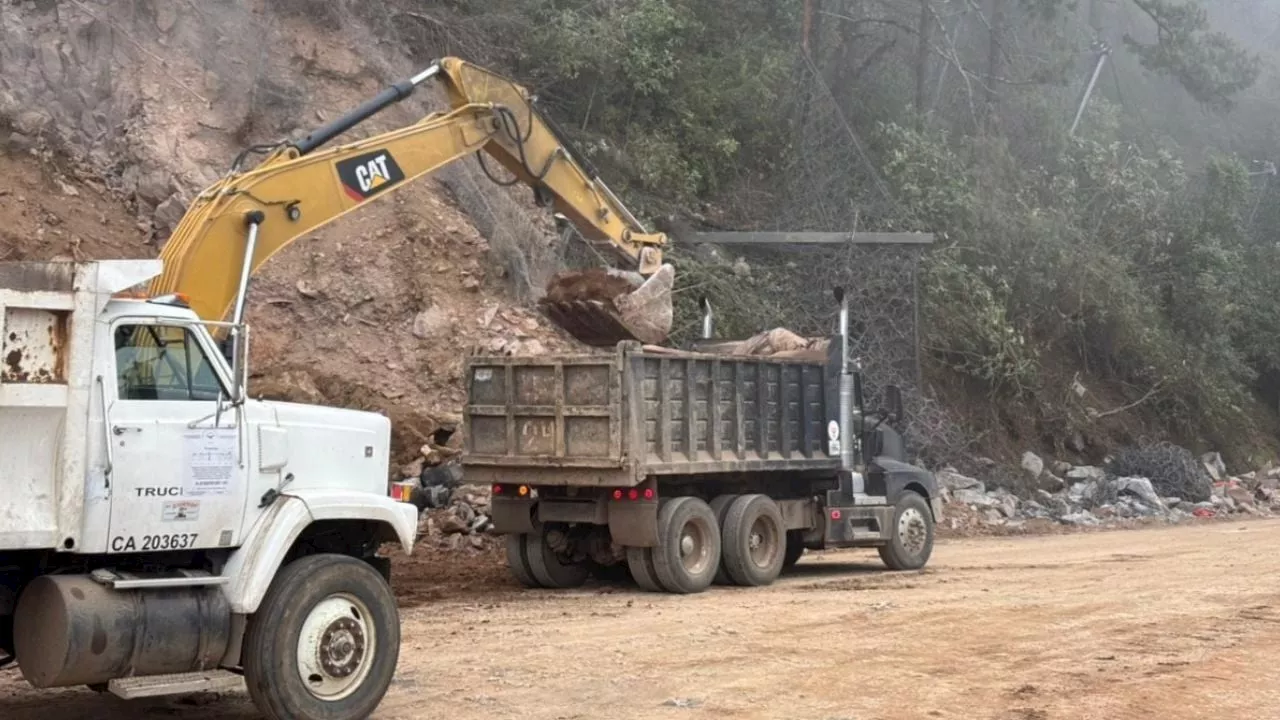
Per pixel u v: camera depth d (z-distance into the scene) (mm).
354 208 12016
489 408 14359
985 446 28188
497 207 21594
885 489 16688
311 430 8070
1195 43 37281
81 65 19250
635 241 16109
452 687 9023
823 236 26266
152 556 7430
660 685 9141
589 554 14695
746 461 14898
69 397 6961
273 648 7508
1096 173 34594
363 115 12375
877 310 26625
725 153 27922
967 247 29562
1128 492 27453
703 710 8398
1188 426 33344
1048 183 33938
